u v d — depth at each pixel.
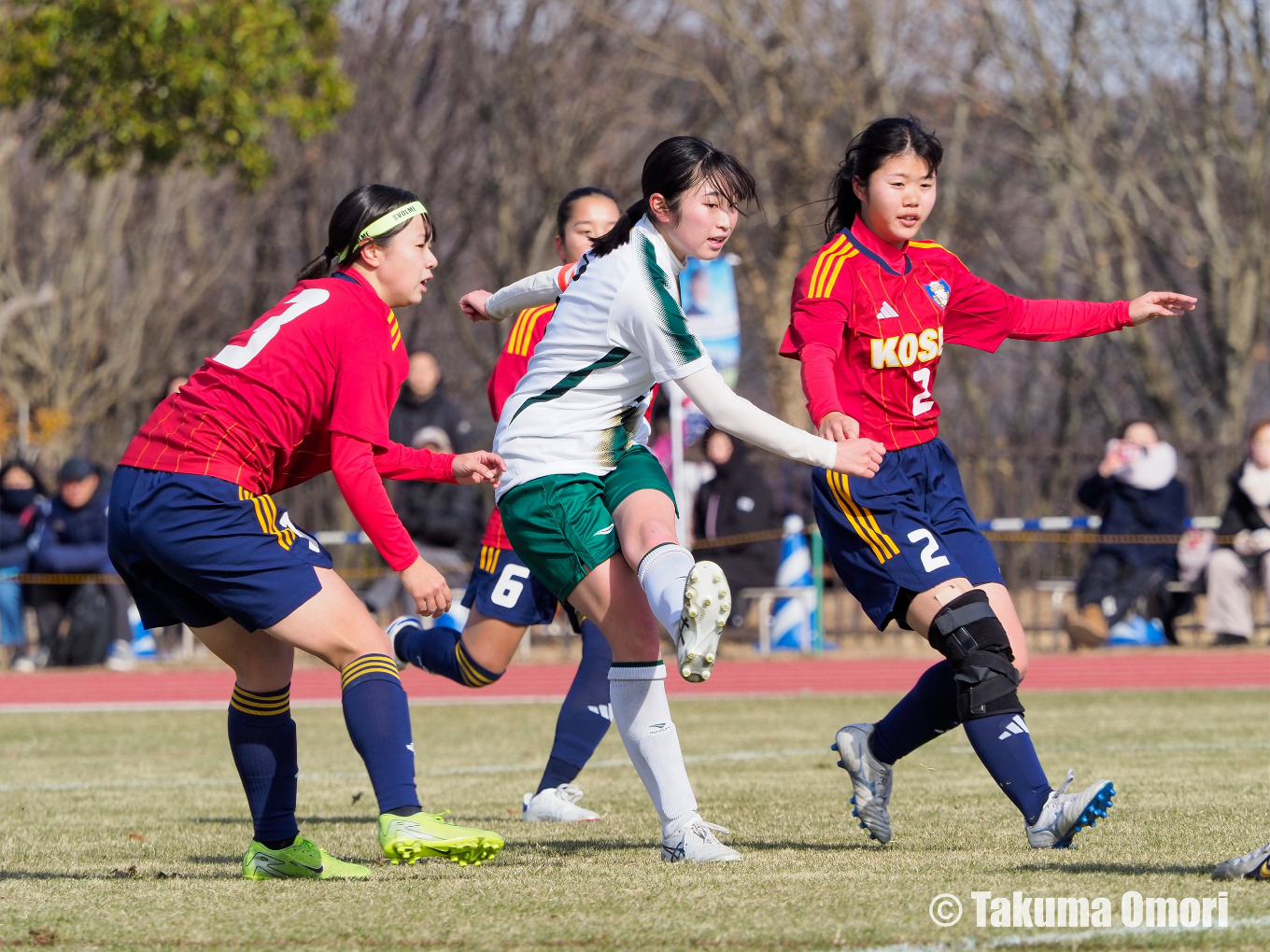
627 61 101.25
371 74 103.88
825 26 91.12
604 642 19.31
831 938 10.28
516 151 101.19
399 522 13.38
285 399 13.35
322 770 25.44
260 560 13.22
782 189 91.00
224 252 111.56
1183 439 87.69
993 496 59.09
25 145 105.94
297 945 10.42
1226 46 85.75
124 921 11.33
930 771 23.11
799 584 53.12
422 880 13.23
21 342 105.62
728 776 23.02
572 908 11.52
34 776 25.36
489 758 27.30
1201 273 88.94
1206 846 14.61
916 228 15.34
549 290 15.97
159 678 47.53
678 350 13.62
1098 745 26.23
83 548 49.94
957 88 90.69
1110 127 90.94
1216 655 47.75
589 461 14.20
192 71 59.03
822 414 14.08
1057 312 16.14
